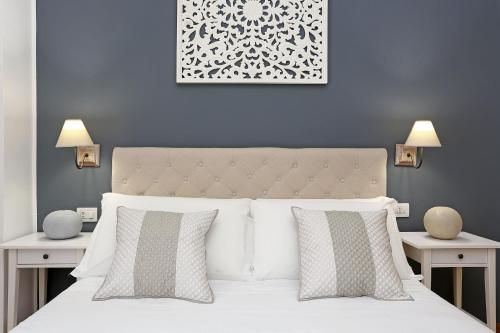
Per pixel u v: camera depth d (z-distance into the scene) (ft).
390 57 9.32
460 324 5.18
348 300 6.09
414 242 8.09
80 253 7.88
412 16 9.33
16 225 8.47
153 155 8.84
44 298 8.89
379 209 7.70
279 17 9.15
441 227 8.16
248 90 9.25
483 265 8.00
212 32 9.14
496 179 9.38
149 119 9.21
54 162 9.15
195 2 9.12
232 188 8.86
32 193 9.11
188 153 8.87
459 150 9.37
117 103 9.17
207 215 6.86
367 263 6.23
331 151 8.94
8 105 8.20
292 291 6.51
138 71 9.18
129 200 7.77
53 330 4.94
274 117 9.25
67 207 9.17
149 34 9.18
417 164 9.29
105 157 9.18
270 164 8.86
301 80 9.16
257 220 7.53
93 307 5.72
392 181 9.34
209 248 7.08
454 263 7.96
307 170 8.87
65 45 9.11
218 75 9.14
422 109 9.34
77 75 9.13
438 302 6.06
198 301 6.01
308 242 6.53
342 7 9.28
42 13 9.09
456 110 9.36
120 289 6.06
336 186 8.90
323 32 9.16
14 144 8.41
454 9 9.34
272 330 4.98
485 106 9.38
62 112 9.14
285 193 8.84
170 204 7.63
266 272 7.02
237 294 6.37
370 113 9.31
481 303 9.33
